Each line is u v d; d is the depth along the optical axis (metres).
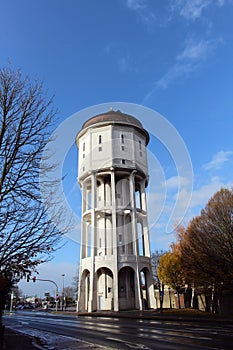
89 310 41.81
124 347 12.12
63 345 13.48
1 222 9.16
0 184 9.42
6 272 9.53
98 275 45.19
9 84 10.52
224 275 31.03
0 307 13.16
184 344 12.11
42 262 9.45
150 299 43.91
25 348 12.88
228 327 19.19
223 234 30.94
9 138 10.06
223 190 33.25
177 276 41.00
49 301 94.50
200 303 43.00
